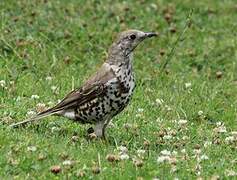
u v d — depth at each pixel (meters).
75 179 12.12
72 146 13.31
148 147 13.85
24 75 17.31
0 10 20.39
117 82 13.80
